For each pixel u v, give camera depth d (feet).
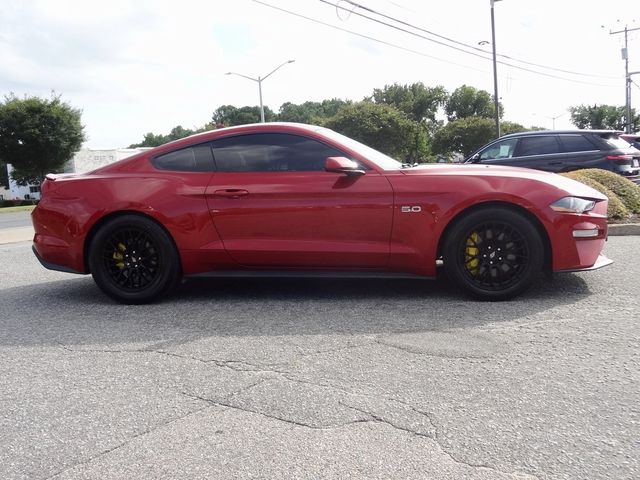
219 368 10.36
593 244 14.10
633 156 32.42
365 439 7.61
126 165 15.72
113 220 15.25
